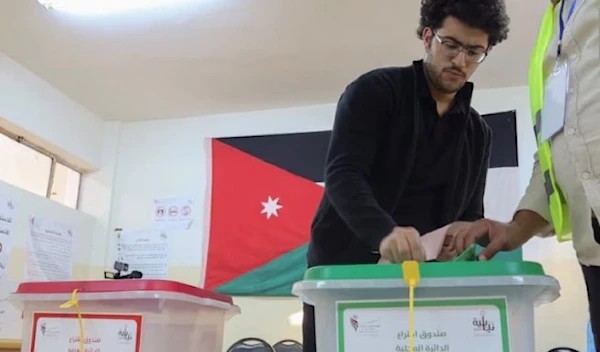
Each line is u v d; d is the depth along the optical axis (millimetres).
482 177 1621
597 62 957
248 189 4121
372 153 1360
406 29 3230
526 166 3672
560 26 1072
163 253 4145
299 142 4137
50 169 4078
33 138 3824
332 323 916
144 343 1079
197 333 1215
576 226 1020
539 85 1130
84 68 3732
